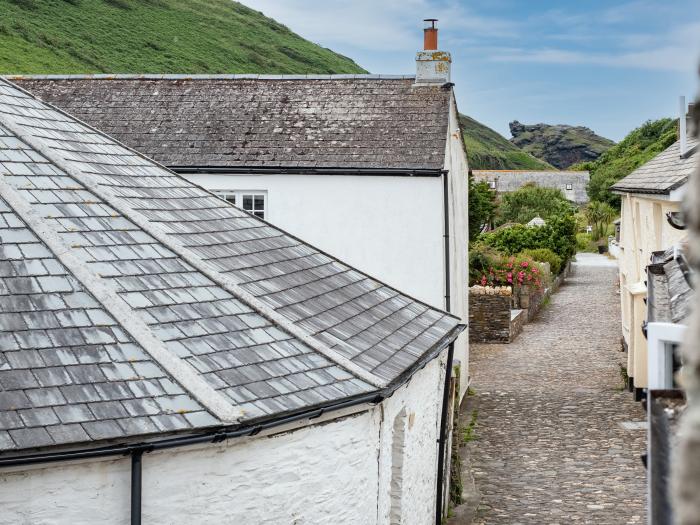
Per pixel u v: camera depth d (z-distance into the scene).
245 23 105.38
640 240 23.23
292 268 10.47
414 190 17.62
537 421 19.22
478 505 13.79
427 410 11.44
